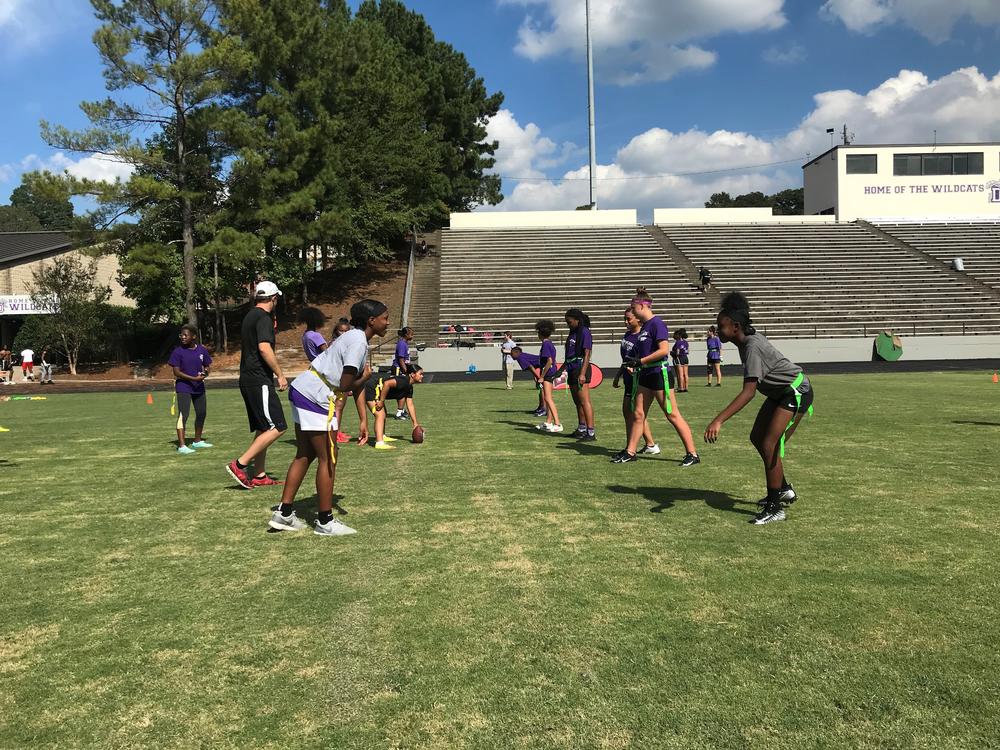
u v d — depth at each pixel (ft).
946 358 100.99
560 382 43.42
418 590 13.29
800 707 9.05
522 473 24.66
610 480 23.30
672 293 116.16
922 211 148.56
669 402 25.73
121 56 95.09
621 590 13.12
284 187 114.62
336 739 8.53
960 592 12.75
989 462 25.81
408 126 145.48
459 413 45.70
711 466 25.64
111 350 116.47
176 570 14.67
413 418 32.22
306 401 16.94
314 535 17.16
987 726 8.57
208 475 25.46
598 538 16.48
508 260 130.31
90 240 103.30
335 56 127.03
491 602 12.64
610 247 134.92
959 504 19.42
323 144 117.39
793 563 14.51
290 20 117.29
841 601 12.41
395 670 10.18
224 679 10.01
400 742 8.45
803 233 140.87
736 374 82.38
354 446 31.48
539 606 12.42
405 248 160.66
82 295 108.58
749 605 12.30
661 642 10.93
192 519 18.92
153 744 8.48
